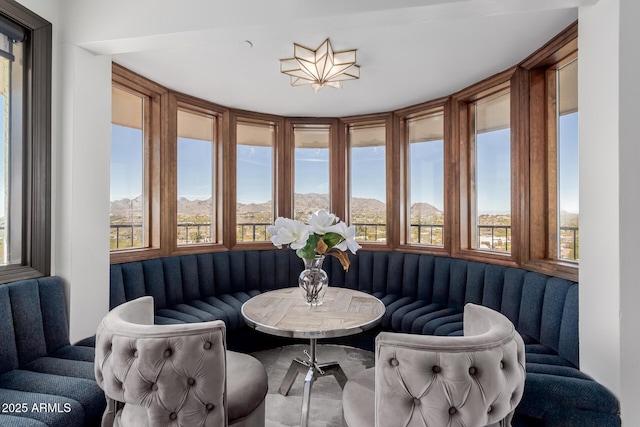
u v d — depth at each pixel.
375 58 2.36
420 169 3.38
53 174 1.93
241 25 1.73
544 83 2.32
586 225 1.56
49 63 1.90
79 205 1.96
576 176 2.10
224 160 3.36
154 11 1.83
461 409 0.98
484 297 2.52
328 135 3.80
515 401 1.12
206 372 1.13
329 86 2.79
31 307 1.67
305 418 1.87
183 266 2.88
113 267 2.34
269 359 2.83
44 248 1.86
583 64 1.59
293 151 3.77
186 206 3.17
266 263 3.42
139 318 1.51
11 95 1.82
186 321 2.37
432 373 1.00
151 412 1.11
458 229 2.93
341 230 1.86
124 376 1.11
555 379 1.44
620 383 1.35
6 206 1.80
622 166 1.37
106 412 1.29
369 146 3.69
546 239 2.28
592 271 1.52
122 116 2.66
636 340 1.35
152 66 2.50
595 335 1.49
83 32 1.92
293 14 1.68
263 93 3.05
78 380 1.46
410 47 2.21
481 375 1.00
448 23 1.93
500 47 2.19
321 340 3.14
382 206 3.60
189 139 3.20
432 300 2.96
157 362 1.10
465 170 2.95
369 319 1.75
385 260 3.33
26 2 1.78
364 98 3.16
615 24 1.40
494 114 2.75
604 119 1.46
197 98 3.14
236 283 3.25
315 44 2.19
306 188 3.79
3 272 1.67
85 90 2.01
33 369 1.57
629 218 1.37
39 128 1.85
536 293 2.05
